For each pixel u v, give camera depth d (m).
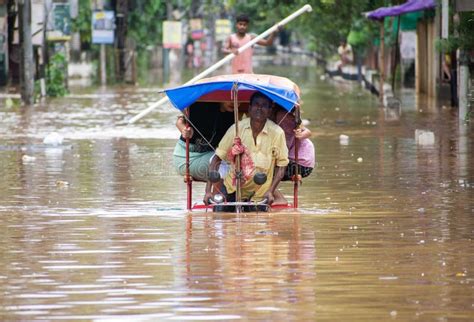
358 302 14.46
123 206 22.89
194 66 131.75
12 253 17.78
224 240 18.72
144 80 94.62
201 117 22.80
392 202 23.20
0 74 65.94
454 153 32.69
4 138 38.66
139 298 14.74
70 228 20.08
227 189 22.39
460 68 43.00
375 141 36.78
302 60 157.88
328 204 22.98
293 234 19.25
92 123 45.88
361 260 17.00
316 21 80.50
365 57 90.50
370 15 58.84
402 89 71.56
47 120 47.53
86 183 26.70
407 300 14.55
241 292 15.02
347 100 61.88
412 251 17.72
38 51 66.88
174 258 17.25
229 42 38.62
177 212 22.00
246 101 22.70
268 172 22.16
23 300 14.71
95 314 13.98
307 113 50.94
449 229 19.78
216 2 148.50
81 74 100.50
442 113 48.72
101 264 16.86
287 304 14.38
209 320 13.66
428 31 62.00
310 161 22.77
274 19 71.31
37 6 62.53
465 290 15.06
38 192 25.11
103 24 84.94
